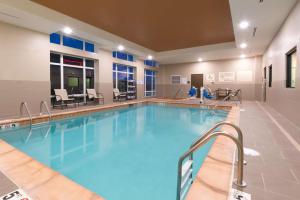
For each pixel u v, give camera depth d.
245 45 9.08
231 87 13.23
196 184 1.74
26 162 2.40
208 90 12.15
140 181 2.56
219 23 6.95
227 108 8.27
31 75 6.56
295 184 1.84
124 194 2.26
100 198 1.64
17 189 1.78
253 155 2.60
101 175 2.74
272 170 2.14
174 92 15.84
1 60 5.79
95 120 6.68
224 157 2.34
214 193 1.60
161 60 14.09
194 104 9.22
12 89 6.05
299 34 4.23
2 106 5.82
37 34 6.71
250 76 12.53
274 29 6.52
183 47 11.09
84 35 7.34
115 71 11.50
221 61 13.58
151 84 15.80
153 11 5.86
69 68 8.68
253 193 1.68
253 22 5.84
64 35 7.91
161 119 6.86
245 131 3.92
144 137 4.66
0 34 5.75
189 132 5.11
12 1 4.75
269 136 3.55
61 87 8.32
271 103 8.09
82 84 9.34
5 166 2.28
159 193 2.28
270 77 8.52
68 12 5.93
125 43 9.34
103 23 7.00
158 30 7.81
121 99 11.87
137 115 7.66
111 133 5.02
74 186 1.83
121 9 5.70
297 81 4.34
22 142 4.21
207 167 2.08
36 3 5.29
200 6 5.46
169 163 3.14
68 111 6.63
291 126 4.40
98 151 3.71
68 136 4.73
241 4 4.64
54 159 3.32
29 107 6.51
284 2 4.52
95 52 9.54
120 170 2.90
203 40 9.41
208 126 5.77
